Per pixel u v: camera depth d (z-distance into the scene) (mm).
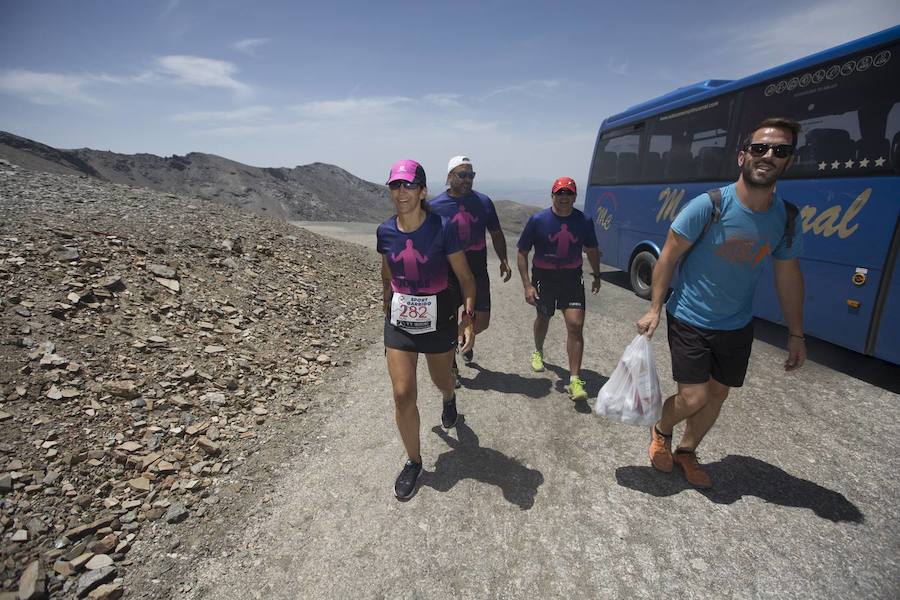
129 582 2199
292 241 8656
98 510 2520
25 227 5215
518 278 9625
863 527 2580
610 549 2463
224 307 5133
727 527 2598
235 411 3627
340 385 4344
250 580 2275
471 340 2898
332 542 2514
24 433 2773
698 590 2219
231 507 2725
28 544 2229
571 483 2988
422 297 2723
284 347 4852
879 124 4246
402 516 2703
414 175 2527
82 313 4027
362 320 6227
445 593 2217
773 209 2393
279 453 3256
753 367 4836
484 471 3123
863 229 4352
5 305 3736
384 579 2293
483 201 4133
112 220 6480
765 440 3459
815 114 4863
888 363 4891
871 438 3480
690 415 2727
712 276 2525
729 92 6027
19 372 3164
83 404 3133
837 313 4629
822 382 4449
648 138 7750
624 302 7625
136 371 3625
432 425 3729
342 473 3080
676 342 2715
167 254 5785
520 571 2338
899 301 4090
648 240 7773
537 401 4105
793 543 2475
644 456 3275
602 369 4828
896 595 2166
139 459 2900
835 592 2189
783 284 2607
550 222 3949
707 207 2457
